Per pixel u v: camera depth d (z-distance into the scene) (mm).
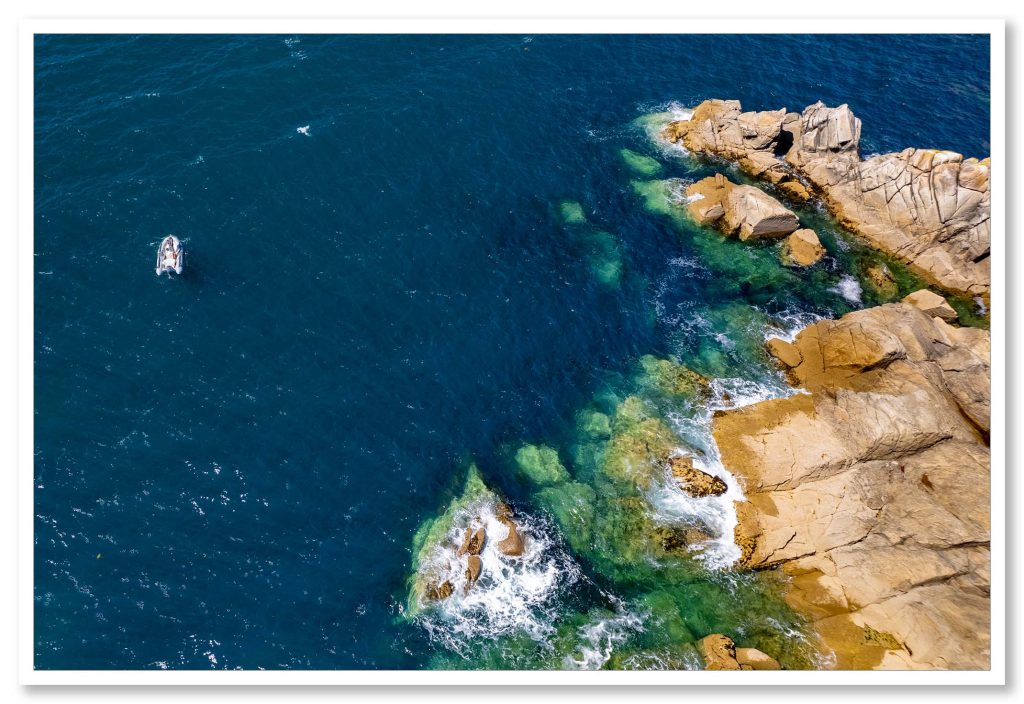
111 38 58781
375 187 53281
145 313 43906
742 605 36219
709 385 45844
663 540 38531
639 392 45156
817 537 37906
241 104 56281
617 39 70375
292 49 61219
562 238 53344
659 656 33906
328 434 40781
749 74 69562
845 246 56656
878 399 41812
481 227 52625
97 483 37219
